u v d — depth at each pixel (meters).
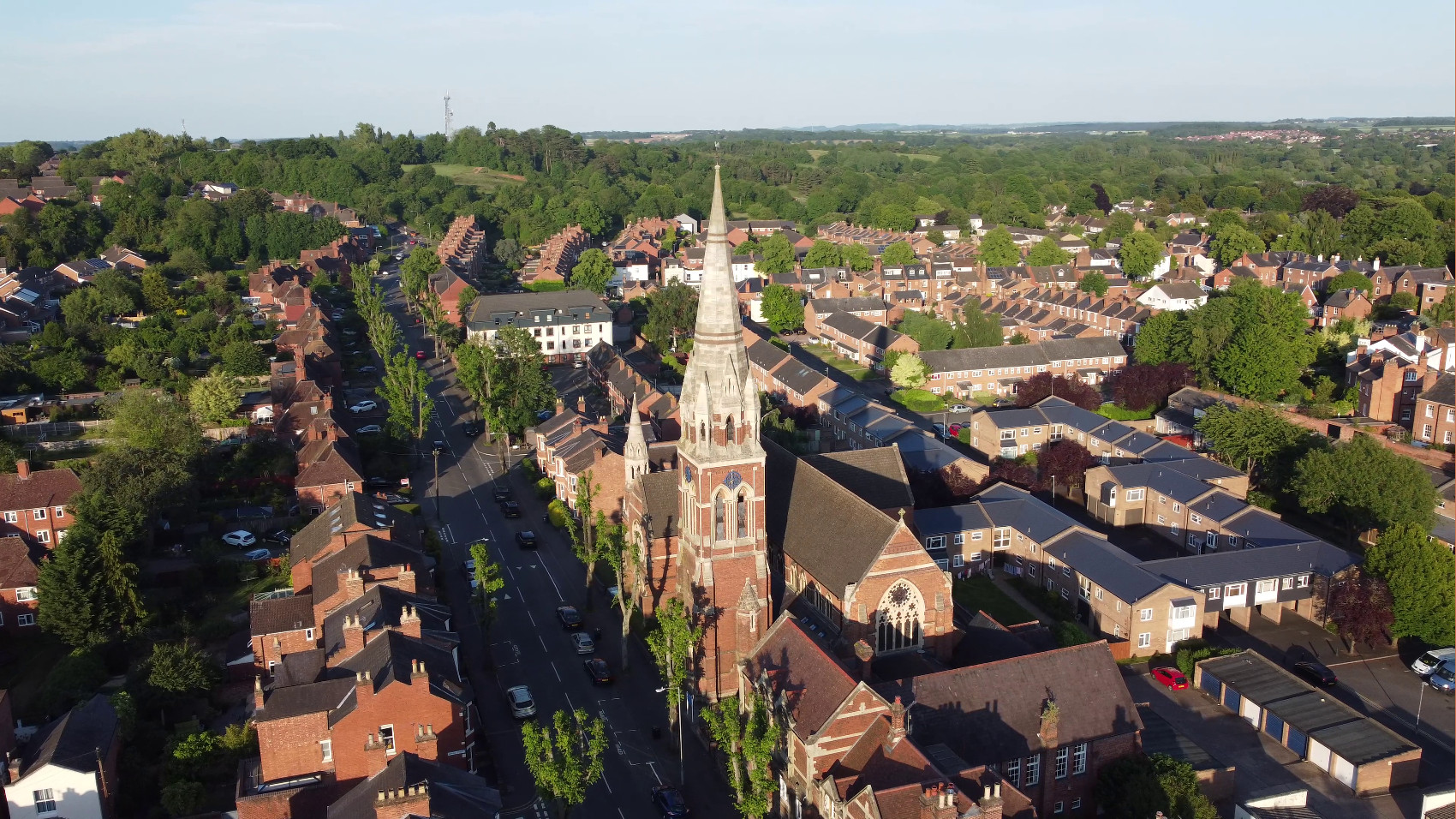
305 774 81.12
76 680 96.94
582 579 127.81
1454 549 126.56
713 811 84.31
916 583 91.19
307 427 162.62
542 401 185.00
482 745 93.12
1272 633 115.69
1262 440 149.38
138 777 84.94
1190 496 137.75
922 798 67.31
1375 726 91.38
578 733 80.19
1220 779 85.81
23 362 186.25
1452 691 102.81
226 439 168.12
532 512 149.38
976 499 138.50
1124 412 191.75
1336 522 142.62
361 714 79.31
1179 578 114.62
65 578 104.50
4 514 127.69
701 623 95.50
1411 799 86.69
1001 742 80.19
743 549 96.06
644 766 90.62
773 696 83.69
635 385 184.00
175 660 95.56
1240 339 191.75
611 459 135.50
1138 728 84.19
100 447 161.00
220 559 126.50
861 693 76.19
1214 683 101.88
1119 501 144.88
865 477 118.94
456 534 141.75
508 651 110.56
